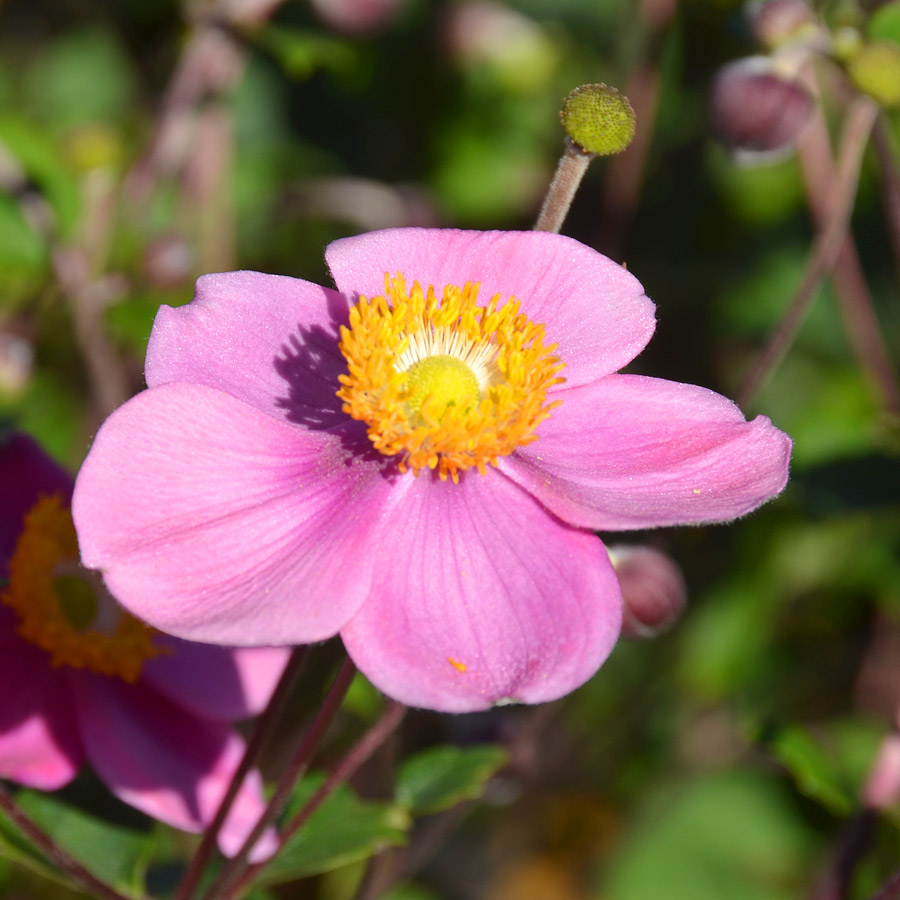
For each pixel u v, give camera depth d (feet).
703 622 1.33
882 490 1.20
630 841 1.30
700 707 1.35
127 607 0.81
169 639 0.95
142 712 0.94
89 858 0.96
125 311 1.22
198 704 0.94
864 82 1.08
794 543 1.31
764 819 1.28
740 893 1.26
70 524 0.95
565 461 0.88
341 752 1.16
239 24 1.35
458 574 0.85
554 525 0.86
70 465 1.24
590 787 1.35
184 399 0.84
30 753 0.93
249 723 1.16
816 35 1.13
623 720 1.34
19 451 0.98
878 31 1.13
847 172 1.11
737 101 1.13
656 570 1.00
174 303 1.25
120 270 1.30
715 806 1.29
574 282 0.90
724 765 1.32
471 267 0.90
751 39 1.17
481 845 1.37
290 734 1.15
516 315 0.88
